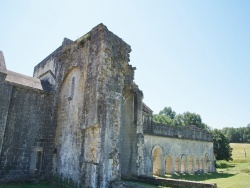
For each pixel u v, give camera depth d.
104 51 13.35
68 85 16.12
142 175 14.89
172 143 27.67
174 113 76.12
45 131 16.47
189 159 31.31
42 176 15.45
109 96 12.91
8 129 14.82
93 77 13.28
